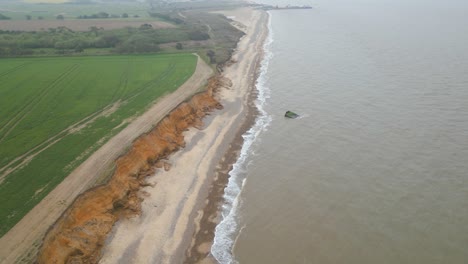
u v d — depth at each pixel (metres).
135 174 45.03
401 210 39.78
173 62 89.44
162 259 35.12
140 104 61.66
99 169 42.00
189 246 36.91
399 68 86.44
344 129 58.00
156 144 51.03
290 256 35.19
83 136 50.12
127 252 35.50
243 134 59.03
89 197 37.97
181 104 61.41
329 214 40.09
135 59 92.50
